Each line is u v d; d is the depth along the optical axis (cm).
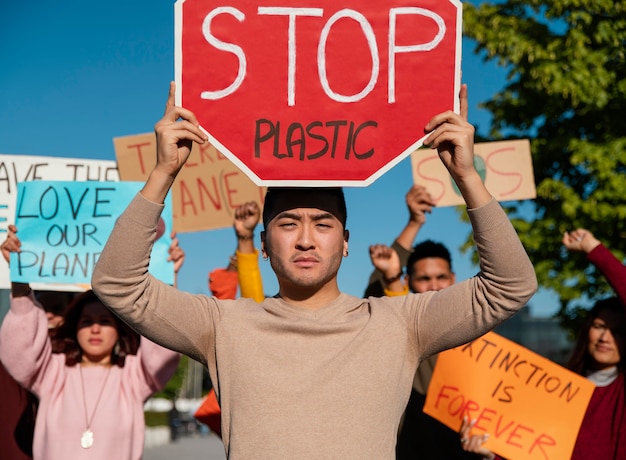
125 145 612
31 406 506
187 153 310
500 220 300
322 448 286
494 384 498
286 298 321
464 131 304
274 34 321
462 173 302
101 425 458
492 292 302
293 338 303
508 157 656
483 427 493
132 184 509
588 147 1161
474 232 304
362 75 322
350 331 306
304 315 312
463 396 498
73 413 459
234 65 320
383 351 304
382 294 534
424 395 525
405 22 324
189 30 320
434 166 646
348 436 288
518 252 299
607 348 508
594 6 1142
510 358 500
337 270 318
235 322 309
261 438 288
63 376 472
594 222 1165
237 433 292
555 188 1166
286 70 321
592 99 1146
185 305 309
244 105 319
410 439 518
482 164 658
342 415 290
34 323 462
